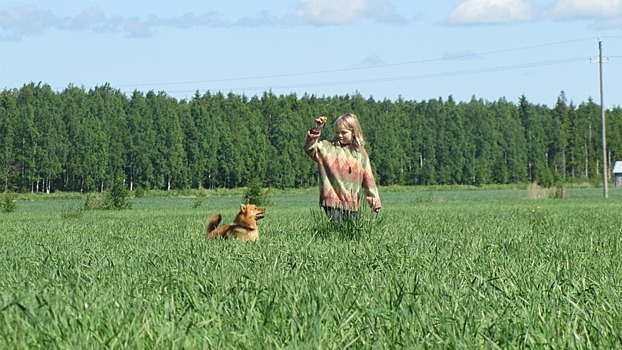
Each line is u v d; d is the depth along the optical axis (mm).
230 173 136125
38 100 136000
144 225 23016
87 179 124125
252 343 4477
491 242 12023
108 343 4281
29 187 124062
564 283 6727
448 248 10781
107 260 9164
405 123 158375
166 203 80875
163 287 6402
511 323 5020
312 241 11609
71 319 4855
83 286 6543
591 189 121875
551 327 4895
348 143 12672
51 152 122500
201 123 135125
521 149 166250
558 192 69375
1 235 18375
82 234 18016
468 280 7172
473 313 5273
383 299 5719
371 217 12688
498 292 6387
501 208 40406
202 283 6594
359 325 4949
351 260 8797
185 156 132250
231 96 161250
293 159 141375
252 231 13055
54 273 7500
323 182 12586
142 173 128500
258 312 5309
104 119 131375
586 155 173000
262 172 139250
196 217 33344
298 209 44094
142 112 134375
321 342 4418
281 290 5996
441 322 4828
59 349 4223
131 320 4930
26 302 5375
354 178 12609
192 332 4562
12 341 4320
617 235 13812
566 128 174500
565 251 10305
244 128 140500
